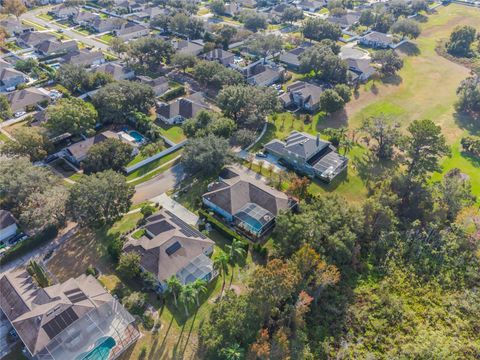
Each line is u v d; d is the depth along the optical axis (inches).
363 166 3654.0
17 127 4124.0
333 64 5073.8
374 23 7357.3
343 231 2610.7
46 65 5354.3
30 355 2001.7
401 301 2391.7
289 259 2412.6
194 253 2508.6
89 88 4820.4
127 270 2330.2
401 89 5182.1
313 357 2059.5
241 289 2386.8
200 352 2036.2
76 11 7839.6
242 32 6304.1
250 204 2960.1
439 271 2615.7
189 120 3927.2
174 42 6299.2
